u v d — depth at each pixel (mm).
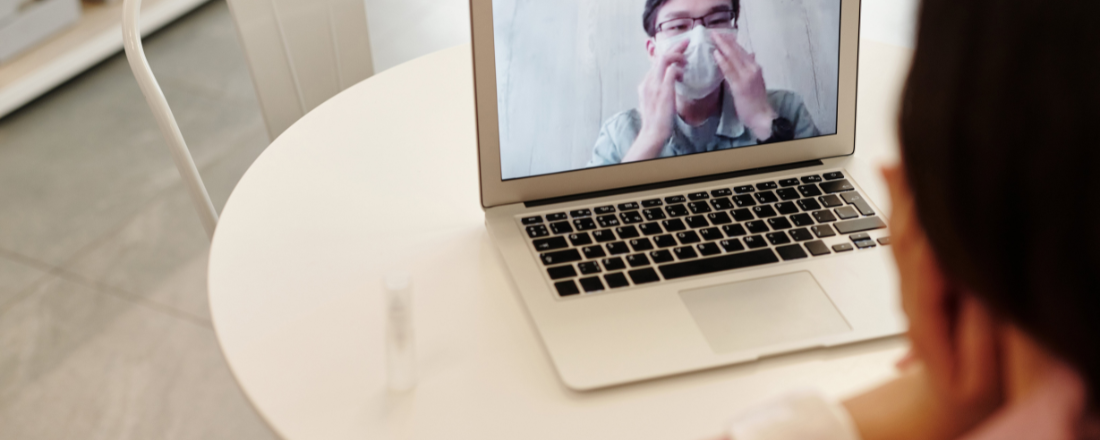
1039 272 167
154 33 2482
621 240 697
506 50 692
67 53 2186
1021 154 159
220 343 610
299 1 1095
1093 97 152
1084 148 155
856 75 791
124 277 1641
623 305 633
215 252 701
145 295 1602
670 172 771
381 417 553
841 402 355
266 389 573
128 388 1423
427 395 569
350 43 1169
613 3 716
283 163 822
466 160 834
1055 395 206
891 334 609
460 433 543
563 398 568
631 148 752
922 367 340
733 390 574
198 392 1419
